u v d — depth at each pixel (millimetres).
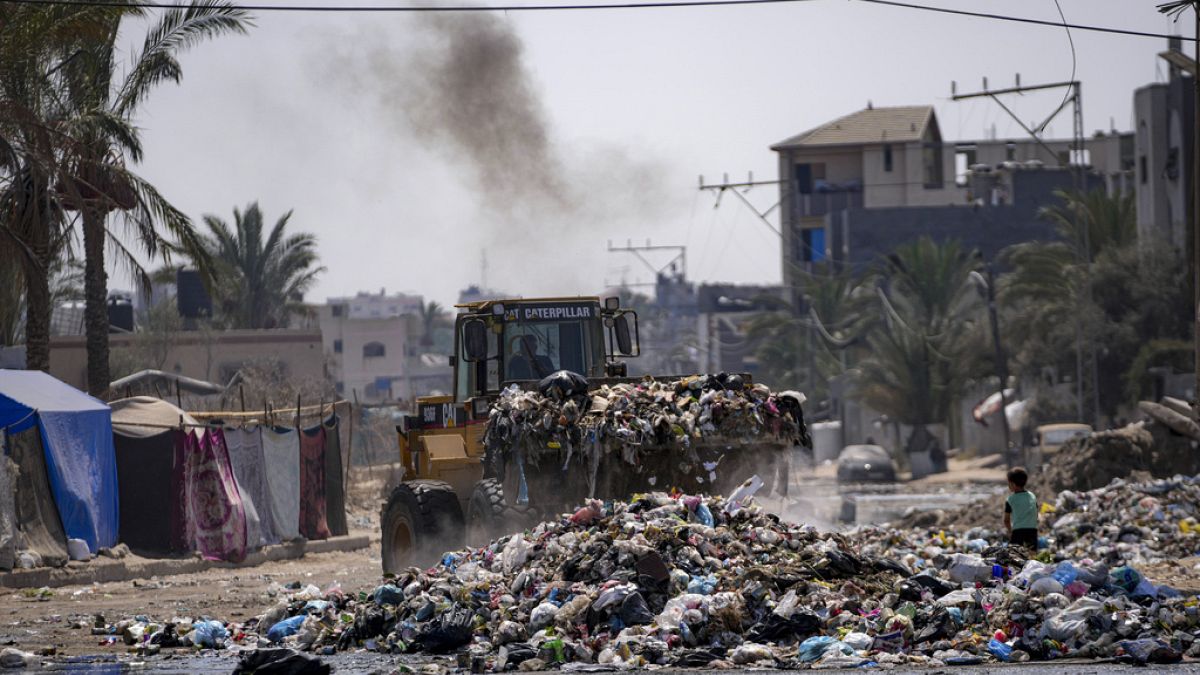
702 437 57844
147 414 94562
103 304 111625
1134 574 46281
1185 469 128250
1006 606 43844
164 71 104500
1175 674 37625
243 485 94500
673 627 43312
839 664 40438
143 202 98500
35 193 90250
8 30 92062
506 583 48875
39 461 76812
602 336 66000
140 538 85750
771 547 49594
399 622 47469
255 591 70000
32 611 61125
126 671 42656
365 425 176500
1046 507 101688
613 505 52688
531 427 57031
